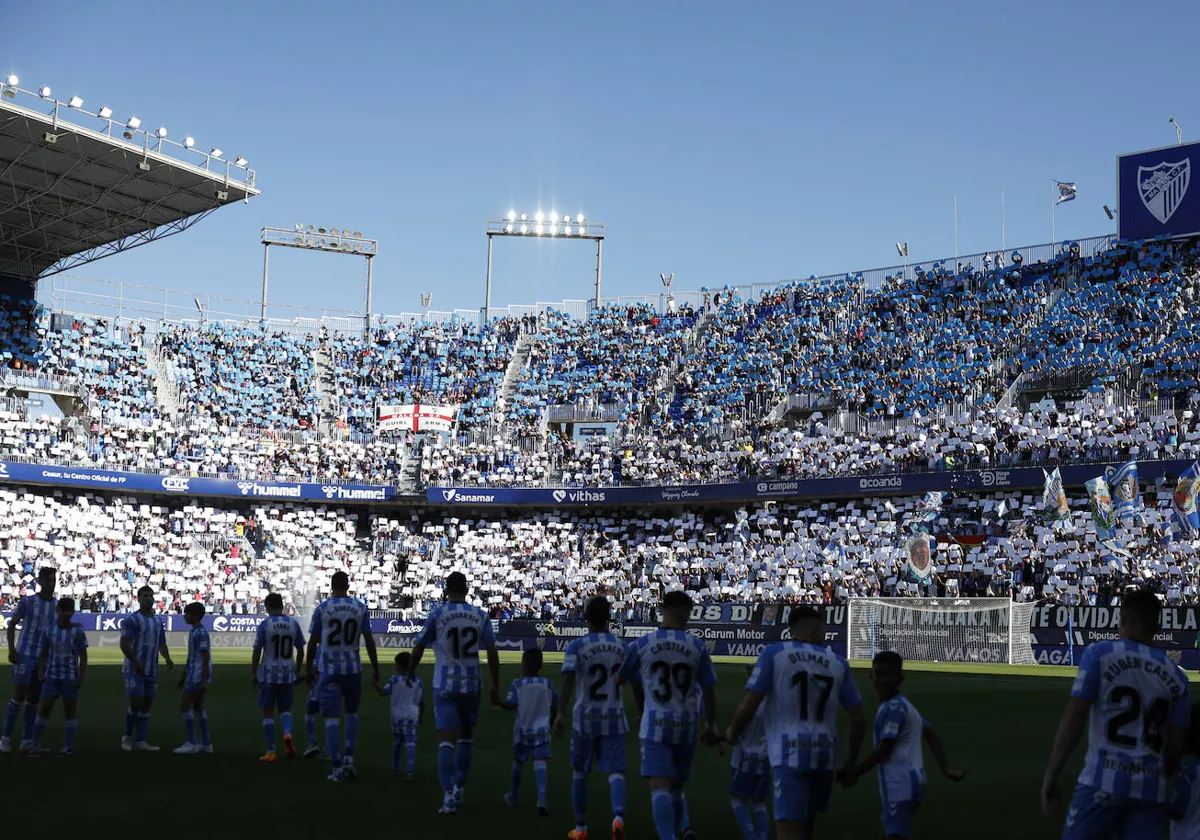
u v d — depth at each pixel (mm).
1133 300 52781
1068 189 60969
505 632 49562
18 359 58125
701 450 57812
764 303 65188
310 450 61094
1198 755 7203
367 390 66312
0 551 50031
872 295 61812
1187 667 33594
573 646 10453
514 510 61750
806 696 8383
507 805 12188
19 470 52438
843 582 46438
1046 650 37500
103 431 57406
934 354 56875
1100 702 7188
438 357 68312
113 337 62906
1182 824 7195
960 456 49969
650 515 60375
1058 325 54188
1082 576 42125
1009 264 59594
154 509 57688
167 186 50062
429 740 18219
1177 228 53000
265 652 15258
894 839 8453
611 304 70562
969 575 45219
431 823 11055
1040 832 11039
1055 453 47250
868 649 41062
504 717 22250
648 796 13102
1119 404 49719
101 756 15430
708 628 44938
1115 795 7012
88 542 53375
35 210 52312
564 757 16547
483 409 65562
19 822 10758
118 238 56906
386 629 52812
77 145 45625
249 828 10633
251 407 64062
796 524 53750
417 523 62156
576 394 65312
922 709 23125
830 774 8422
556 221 79188
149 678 16141
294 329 68938
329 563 57188
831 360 59844
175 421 61188
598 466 59906
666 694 9531
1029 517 47125
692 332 66312
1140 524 43500
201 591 53281
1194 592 38375
